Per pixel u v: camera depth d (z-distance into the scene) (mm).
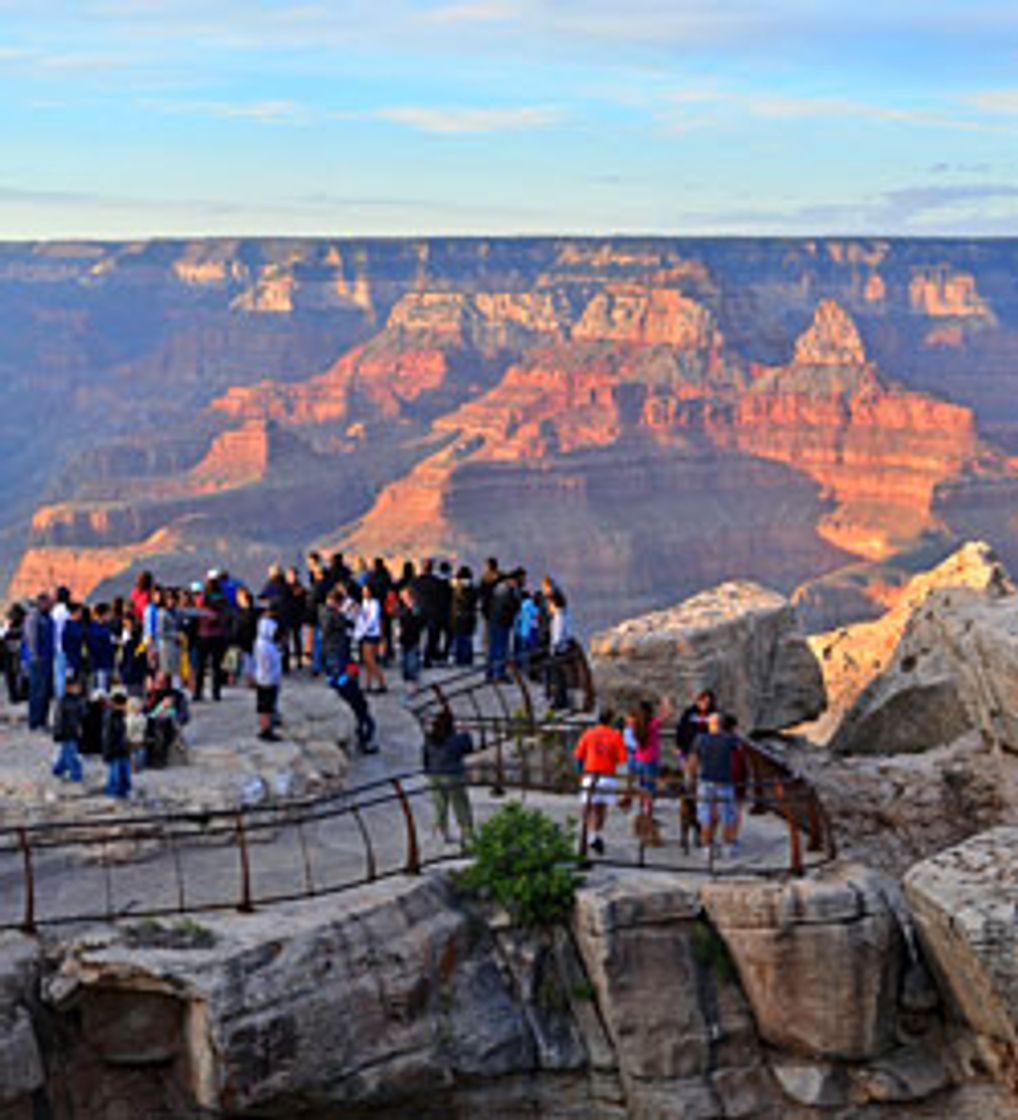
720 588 38719
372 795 30391
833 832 31203
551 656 35906
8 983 22703
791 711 36938
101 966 22734
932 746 37969
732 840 26797
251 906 24344
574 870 25422
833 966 23781
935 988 24531
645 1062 23859
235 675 37188
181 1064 23234
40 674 32000
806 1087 23859
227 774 28781
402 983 23609
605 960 23922
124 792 27391
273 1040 22594
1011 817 31391
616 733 26859
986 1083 23969
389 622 40875
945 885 23656
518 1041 24172
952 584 44000
